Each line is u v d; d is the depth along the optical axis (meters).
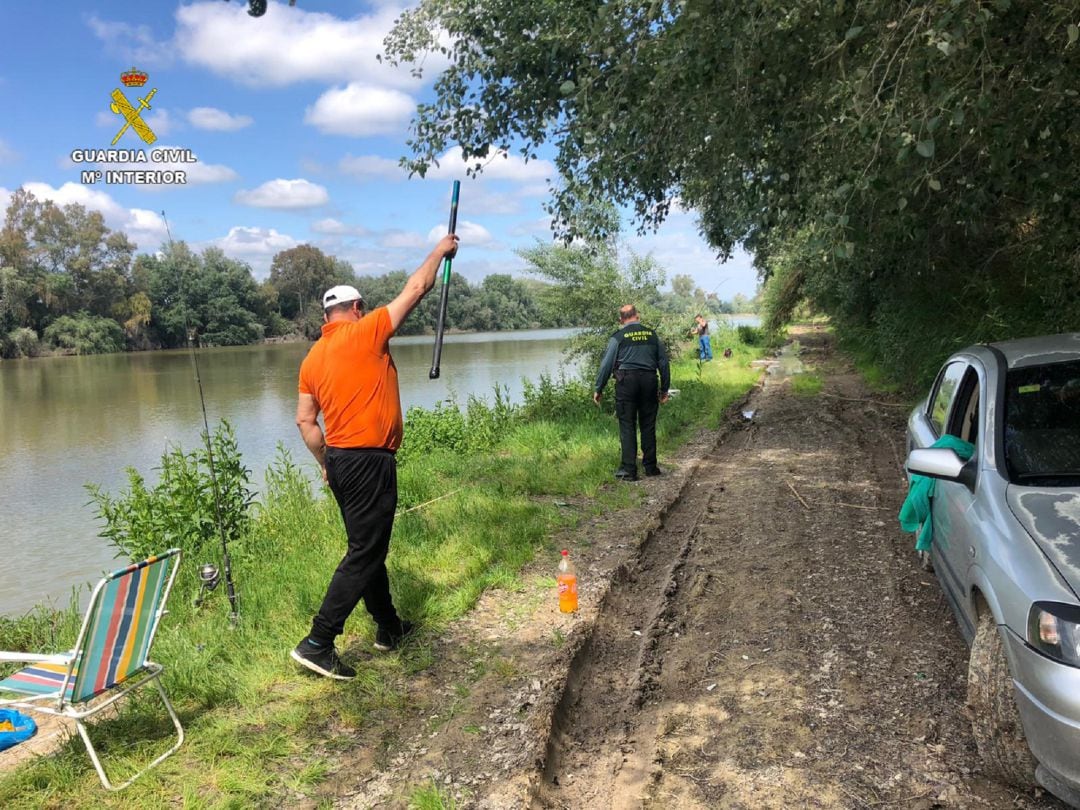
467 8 7.43
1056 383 3.71
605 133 5.95
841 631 4.33
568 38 6.36
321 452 3.96
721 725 3.48
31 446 16.98
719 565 5.66
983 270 9.69
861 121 4.25
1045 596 2.59
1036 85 4.82
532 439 10.53
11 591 7.77
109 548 9.24
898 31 4.21
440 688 3.85
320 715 3.58
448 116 7.76
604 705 3.77
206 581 4.65
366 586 3.88
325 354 3.82
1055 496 3.11
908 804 2.83
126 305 77.44
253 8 3.95
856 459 9.11
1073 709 2.40
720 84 5.29
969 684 2.94
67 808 2.88
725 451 10.25
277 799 2.97
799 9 4.68
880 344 16.17
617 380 8.48
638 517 6.88
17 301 72.75
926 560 5.11
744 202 7.19
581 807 2.97
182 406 24.08
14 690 3.07
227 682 3.79
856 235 5.65
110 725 3.43
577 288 15.62
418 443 11.11
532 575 5.44
